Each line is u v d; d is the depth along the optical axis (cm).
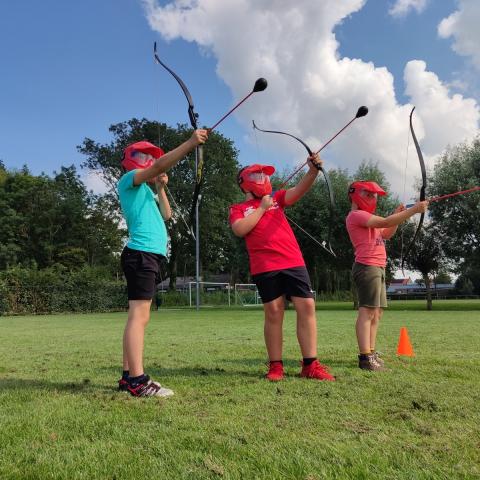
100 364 518
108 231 4794
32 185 4809
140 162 384
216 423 260
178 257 4747
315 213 2583
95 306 2748
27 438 241
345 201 2505
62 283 2655
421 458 208
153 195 384
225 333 952
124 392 349
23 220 4634
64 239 4759
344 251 2561
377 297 459
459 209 2400
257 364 496
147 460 208
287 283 409
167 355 579
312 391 343
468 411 285
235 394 335
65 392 353
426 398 316
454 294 6406
